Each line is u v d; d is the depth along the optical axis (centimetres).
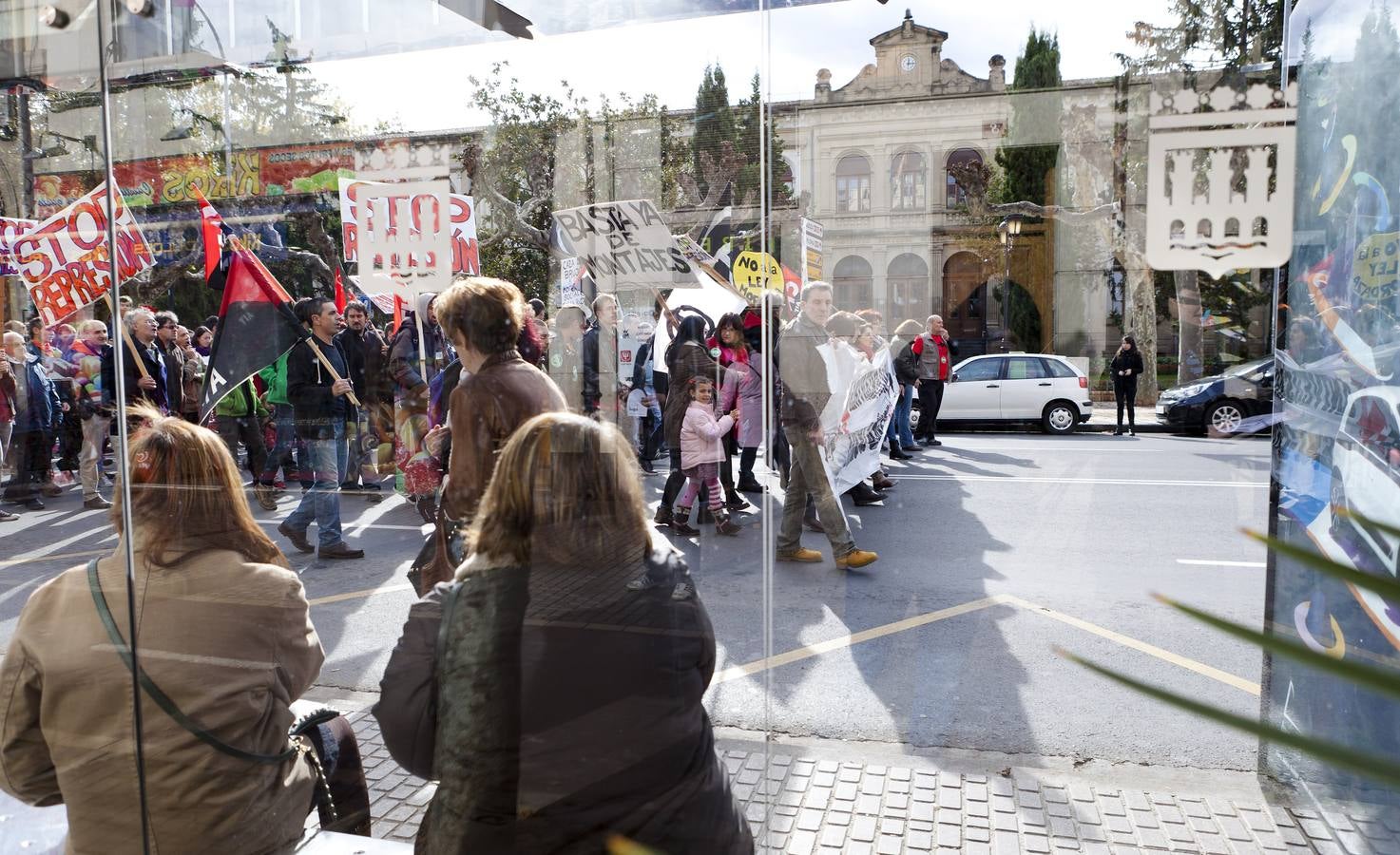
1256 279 160
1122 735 206
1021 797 193
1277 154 155
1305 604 173
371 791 194
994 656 229
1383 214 153
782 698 223
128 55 214
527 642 135
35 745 160
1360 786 160
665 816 133
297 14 215
